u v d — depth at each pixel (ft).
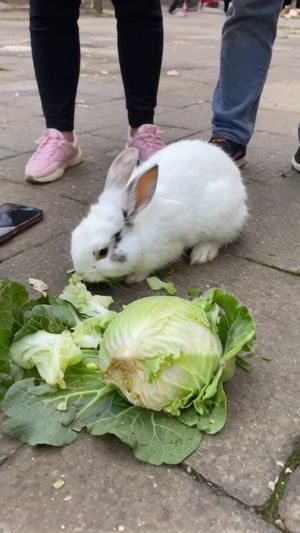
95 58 9.21
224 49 3.73
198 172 2.73
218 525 1.44
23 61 8.74
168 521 1.45
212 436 1.69
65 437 1.66
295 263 2.76
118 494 1.52
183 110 5.75
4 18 15.37
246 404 1.82
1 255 2.76
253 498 1.52
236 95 3.76
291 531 1.44
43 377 1.79
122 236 2.47
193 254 2.80
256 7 3.54
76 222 3.14
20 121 5.14
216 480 1.56
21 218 3.06
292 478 1.58
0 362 1.83
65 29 3.55
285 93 6.65
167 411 1.69
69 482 1.55
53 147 3.69
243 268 2.73
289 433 1.72
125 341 1.70
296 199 3.53
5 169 3.91
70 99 3.76
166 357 1.66
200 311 1.84
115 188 2.67
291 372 1.98
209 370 1.73
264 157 4.29
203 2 24.27
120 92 6.55
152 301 1.83
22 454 1.64
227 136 3.81
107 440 1.68
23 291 1.96
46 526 1.44
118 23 3.67
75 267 2.47
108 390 1.78
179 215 2.62
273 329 2.22
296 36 14.20
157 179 2.53
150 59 3.74
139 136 3.93
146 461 1.59
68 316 2.00
